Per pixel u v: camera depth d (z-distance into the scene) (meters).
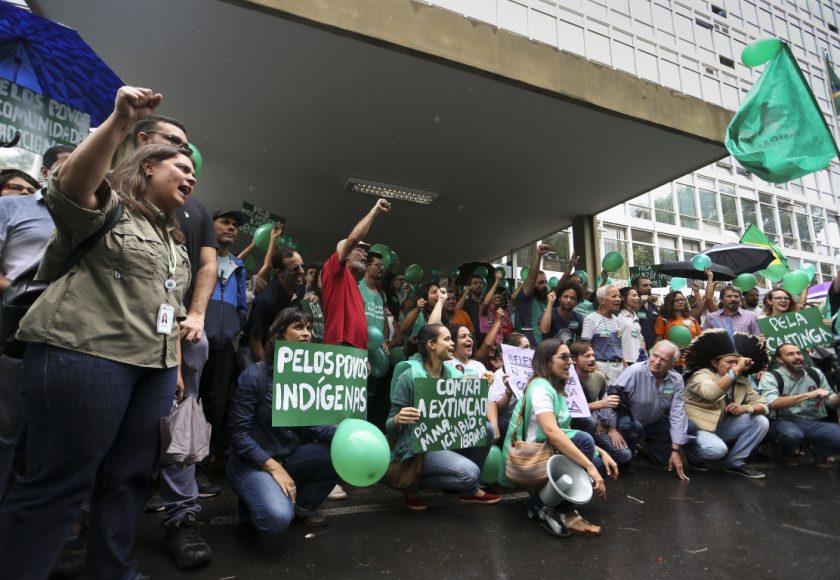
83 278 1.61
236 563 2.38
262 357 3.93
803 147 4.18
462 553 2.60
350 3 4.64
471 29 5.24
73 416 1.54
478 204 9.12
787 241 22.80
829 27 20.64
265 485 2.54
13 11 2.92
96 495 1.78
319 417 2.75
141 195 1.80
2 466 2.16
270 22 4.60
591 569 2.46
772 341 5.30
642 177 7.89
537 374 3.41
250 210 6.59
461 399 3.31
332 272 3.72
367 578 2.28
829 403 5.05
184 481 2.47
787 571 2.47
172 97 5.82
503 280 7.77
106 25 4.69
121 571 1.78
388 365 4.47
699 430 4.49
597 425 4.20
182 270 1.95
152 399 1.78
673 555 2.64
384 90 5.67
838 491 3.88
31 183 2.73
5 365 2.20
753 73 13.34
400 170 7.75
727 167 22.09
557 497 2.94
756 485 4.05
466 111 6.07
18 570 1.50
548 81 5.58
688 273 7.50
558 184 8.20
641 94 6.21
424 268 14.26
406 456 3.13
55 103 3.28
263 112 6.15
